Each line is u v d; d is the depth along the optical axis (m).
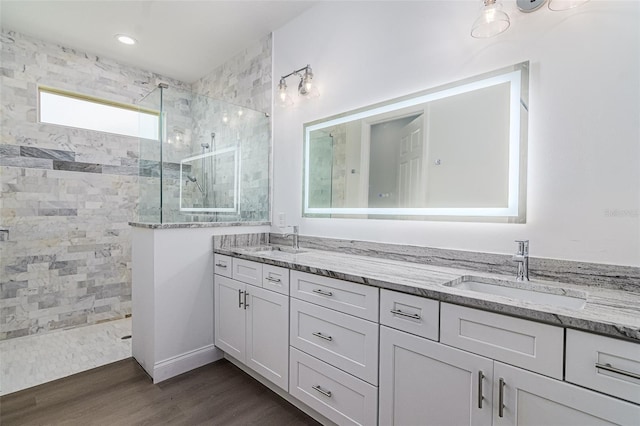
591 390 0.88
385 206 2.00
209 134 2.59
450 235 1.70
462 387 1.12
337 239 2.28
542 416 0.96
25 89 2.85
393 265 1.74
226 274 2.28
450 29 1.71
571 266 1.33
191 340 2.29
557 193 1.37
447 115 1.72
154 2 2.42
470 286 1.50
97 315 3.24
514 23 1.48
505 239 1.51
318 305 1.63
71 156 3.09
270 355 1.92
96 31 2.82
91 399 1.91
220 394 1.97
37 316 2.92
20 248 2.84
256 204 2.82
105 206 3.29
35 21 2.66
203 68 3.58
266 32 2.86
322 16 2.41
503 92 1.52
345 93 2.25
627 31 1.22
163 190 2.32
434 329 1.19
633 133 1.21
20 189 2.83
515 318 1.01
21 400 1.89
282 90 2.56
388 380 1.33
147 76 3.62
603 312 0.94
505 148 1.51
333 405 1.55
